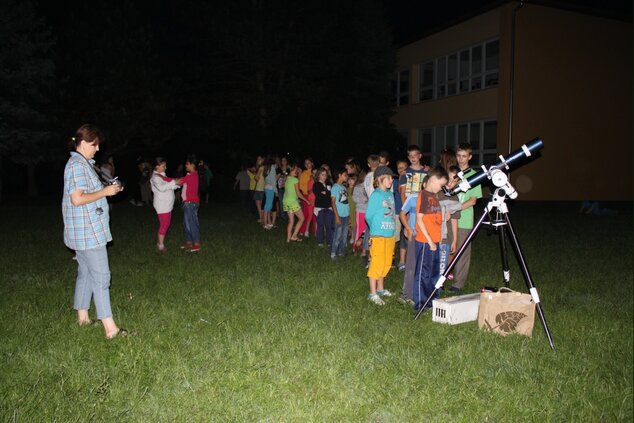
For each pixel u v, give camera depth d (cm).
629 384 444
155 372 448
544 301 687
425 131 2839
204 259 934
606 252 1066
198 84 3030
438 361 480
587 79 2425
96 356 477
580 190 2459
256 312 618
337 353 491
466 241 586
